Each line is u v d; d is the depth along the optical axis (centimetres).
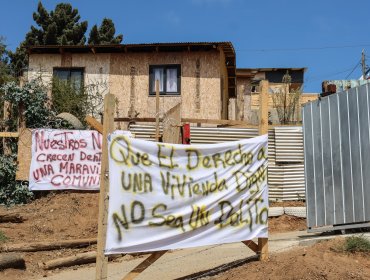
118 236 722
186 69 2278
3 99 1667
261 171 865
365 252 789
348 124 986
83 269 1044
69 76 2303
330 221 1002
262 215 855
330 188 1008
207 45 2223
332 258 772
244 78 3559
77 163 1533
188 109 2258
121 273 945
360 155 955
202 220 795
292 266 754
